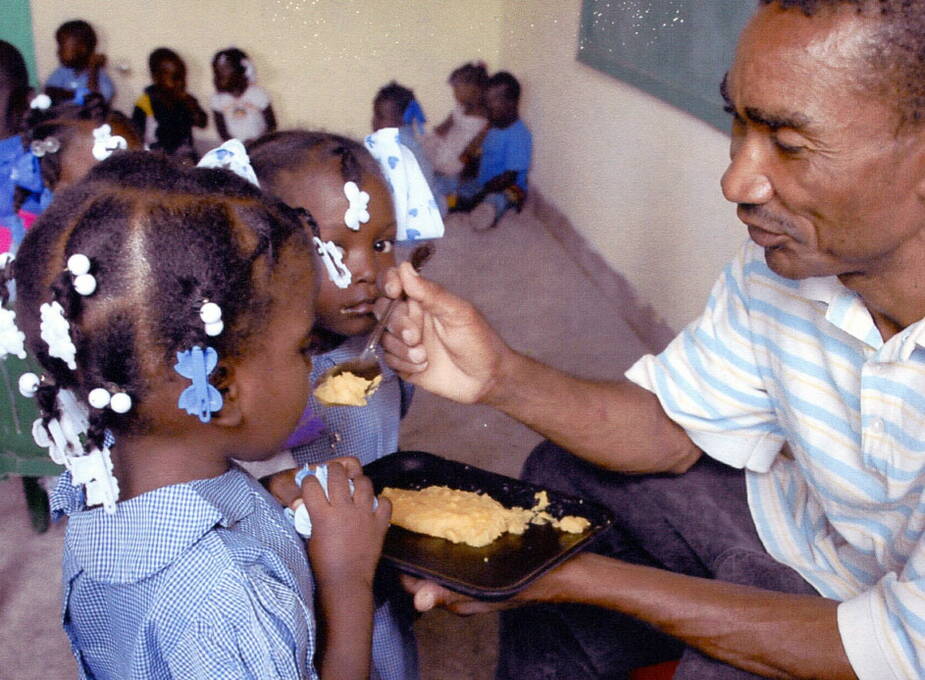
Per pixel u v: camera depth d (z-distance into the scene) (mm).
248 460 977
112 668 963
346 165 1283
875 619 1049
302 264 915
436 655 1789
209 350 846
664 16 2957
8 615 1857
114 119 1795
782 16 882
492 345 1262
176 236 835
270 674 860
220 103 4590
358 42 4871
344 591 1003
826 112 872
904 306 1053
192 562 882
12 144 1789
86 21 4617
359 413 1436
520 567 1153
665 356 1422
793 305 1228
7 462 1936
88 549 921
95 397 841
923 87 853
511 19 4699
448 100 5051
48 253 851
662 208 3068
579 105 3812
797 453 1297
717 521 1365
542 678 1435
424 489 1311
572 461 1501
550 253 3998
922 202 925
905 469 1121
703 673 1135
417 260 1354
